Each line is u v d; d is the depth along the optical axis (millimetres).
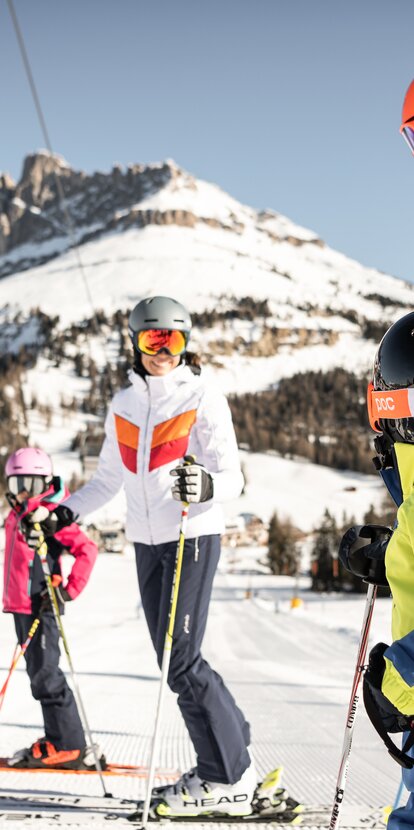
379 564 1528
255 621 27000
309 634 20047
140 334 2666
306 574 90750
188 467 2508
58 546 3389
